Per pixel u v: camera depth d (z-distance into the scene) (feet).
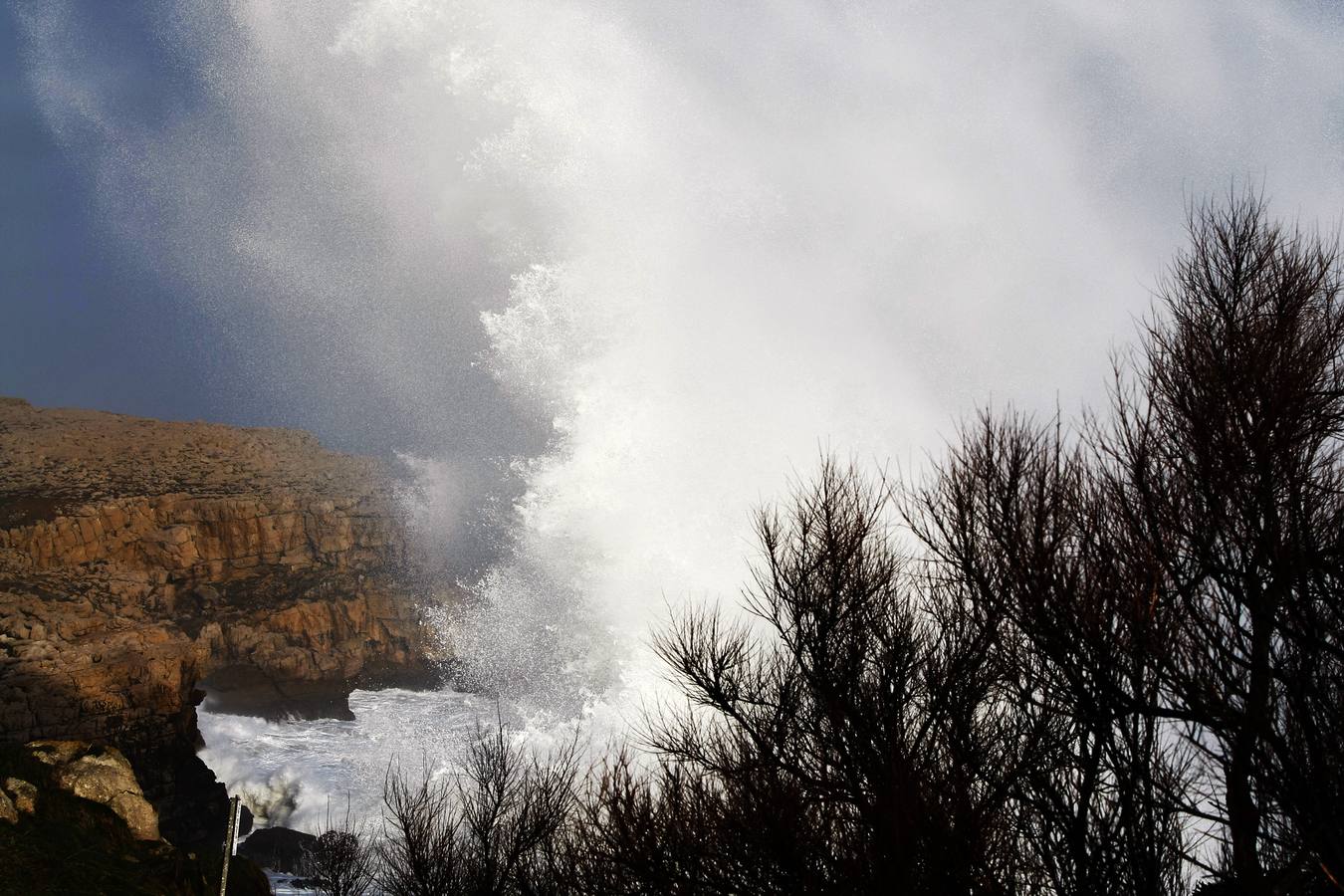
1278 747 20.89
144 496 198.80
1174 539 23.71
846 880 26.00
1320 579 22.25
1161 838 22.82
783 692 31.32
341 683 195.11
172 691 132.46
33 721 116.98
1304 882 20.67
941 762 26.94
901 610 31.48
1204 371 25.49
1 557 168.76
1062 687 24.30
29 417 231.91
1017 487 26.32
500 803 44.04
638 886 31.22
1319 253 28.99
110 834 76.95
